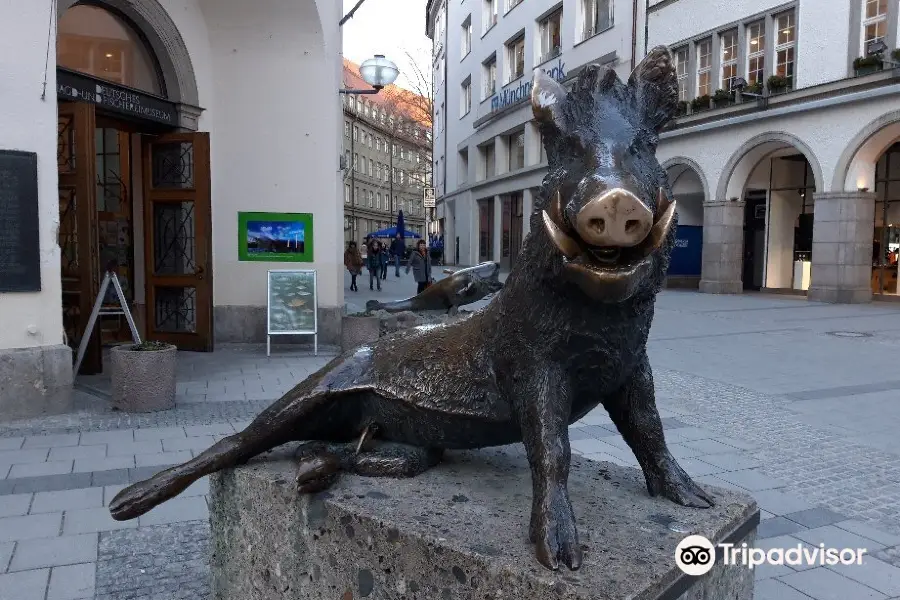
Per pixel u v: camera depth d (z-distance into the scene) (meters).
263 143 8.98
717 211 17.64
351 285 19.91
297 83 8.93
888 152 16.42
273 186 9.02
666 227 1.47
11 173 5.34
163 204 8.59
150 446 4.76
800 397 6.50
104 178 9.32
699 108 18.02
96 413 5.62
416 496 2.01
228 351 8.65
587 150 1.54
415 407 2.08
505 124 25.55
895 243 16.48
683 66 18.67
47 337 5.59
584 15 20.55
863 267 15.14
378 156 58.88
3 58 5.27
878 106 13.97
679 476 2.03
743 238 18.89
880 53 14.02
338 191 9.41
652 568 1.59
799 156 18.16
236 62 8.86
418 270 14.75
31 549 3.19
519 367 1.80
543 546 1.59
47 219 5.56
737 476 4.32
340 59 9.63
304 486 2.01
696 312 13.53
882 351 9.07
